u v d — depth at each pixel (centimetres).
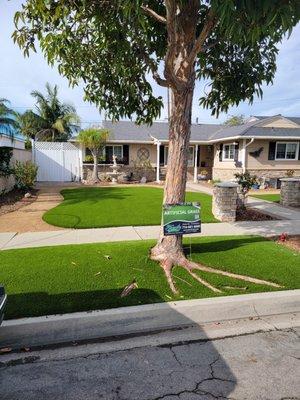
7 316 345
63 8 403
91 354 313
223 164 2145
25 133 3073
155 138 2069
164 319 364
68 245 608
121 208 1052
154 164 2266
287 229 780
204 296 400
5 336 326
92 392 259
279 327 366
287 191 1162
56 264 496
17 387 265
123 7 341
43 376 279
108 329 350
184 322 370
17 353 315
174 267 484
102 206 1091
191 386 266
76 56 505
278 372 284
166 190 492
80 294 398
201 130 2467
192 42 443
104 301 381
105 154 2197
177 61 449
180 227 479
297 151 1952
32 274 455
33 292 402
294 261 524
